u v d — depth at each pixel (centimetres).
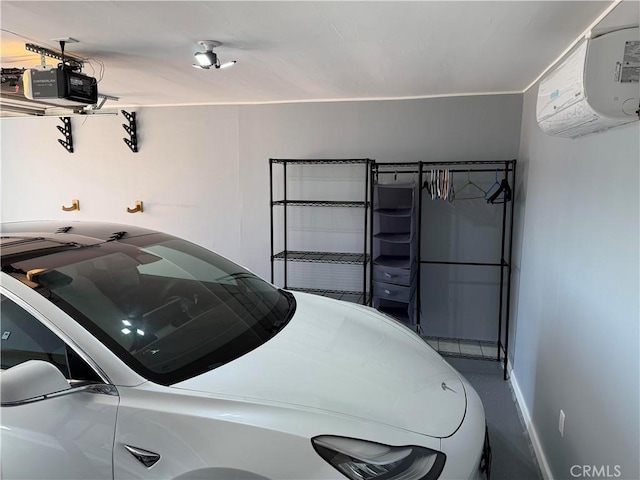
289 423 115
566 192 180
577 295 163
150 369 129
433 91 294
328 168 339
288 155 345
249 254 368
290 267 361
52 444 121
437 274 329
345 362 146
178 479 113
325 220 347
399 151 324
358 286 351
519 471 201
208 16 150
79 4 141
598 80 117
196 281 183
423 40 176
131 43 182
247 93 305
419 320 312
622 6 129
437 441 122
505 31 164
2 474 124
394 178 326
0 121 403
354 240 344
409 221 311
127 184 384
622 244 126
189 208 374
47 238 180
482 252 318
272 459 111
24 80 195
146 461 116
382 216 320
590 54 117
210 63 186
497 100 301
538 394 217
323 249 351
